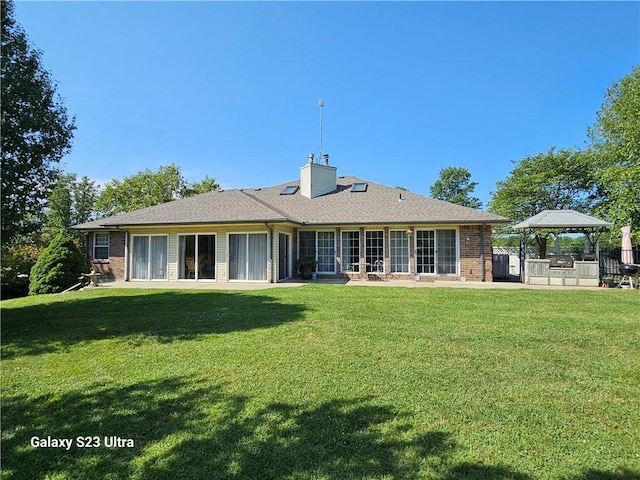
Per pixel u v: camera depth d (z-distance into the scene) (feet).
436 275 53.67
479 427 10.56
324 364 16.06
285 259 56.59
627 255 46.32
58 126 28.94
